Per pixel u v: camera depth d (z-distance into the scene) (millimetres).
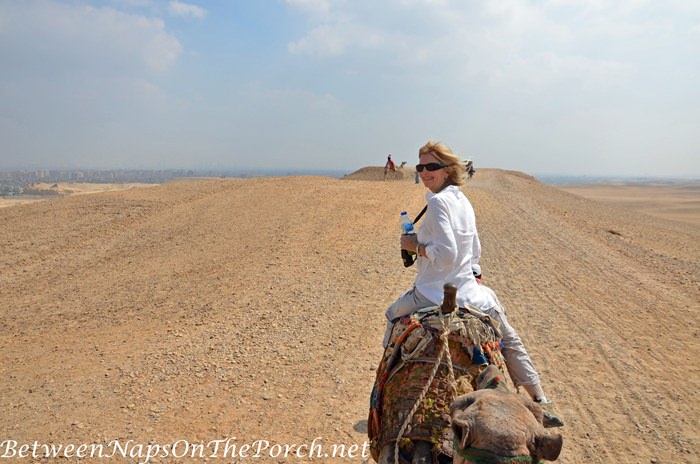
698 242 24047
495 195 35031
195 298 12086
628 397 7539
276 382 7988
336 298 11930
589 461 6062
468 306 4078
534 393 4254
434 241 4094
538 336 9789
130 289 12891
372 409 4008
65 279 13797
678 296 12500
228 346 9312
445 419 3379
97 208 21625
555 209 30844
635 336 9844
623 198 102000
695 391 7715
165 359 8805
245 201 23516
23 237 17719
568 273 14516
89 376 8234
